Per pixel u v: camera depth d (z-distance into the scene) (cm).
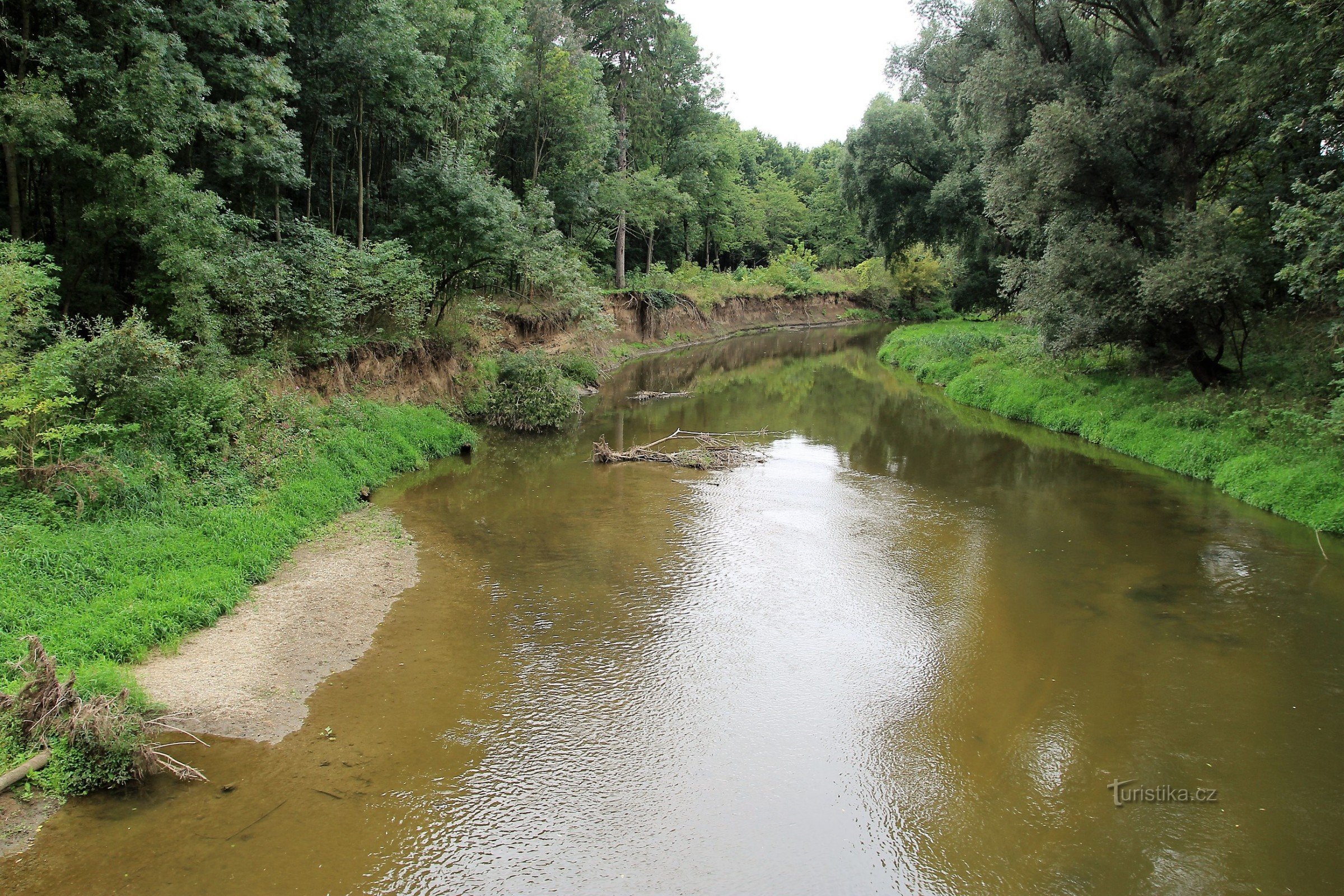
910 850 550
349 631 845
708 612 918
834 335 5109
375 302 1670
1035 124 1780
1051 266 1791
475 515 1266
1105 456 1730
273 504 1097
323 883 502
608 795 598
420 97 1950
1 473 840
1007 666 802
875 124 3678
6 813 542
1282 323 1766
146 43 1173
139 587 816
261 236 1703
